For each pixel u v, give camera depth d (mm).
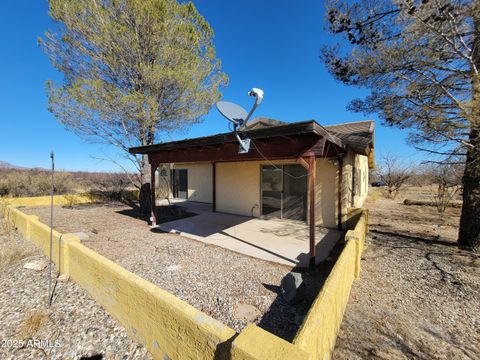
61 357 2176
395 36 4641
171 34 8211
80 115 7996
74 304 3004
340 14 4883
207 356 1572
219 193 10352
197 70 8977
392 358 2090
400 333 2434
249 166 9195
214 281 3668
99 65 8250
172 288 3428
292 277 3049
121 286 2525
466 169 4820
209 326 1600
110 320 2686
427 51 4316
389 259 4547
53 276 3867
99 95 7691
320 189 7395
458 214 10219
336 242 5812
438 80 4508
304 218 7773
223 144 5195
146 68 7848
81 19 7453
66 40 7625
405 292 3295
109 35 7590
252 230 7086
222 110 3840
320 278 3859
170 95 8836
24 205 12070
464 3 3773
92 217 9289
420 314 2777
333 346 2148
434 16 3850
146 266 4273
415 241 5785
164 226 7660
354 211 6785
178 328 1817
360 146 6566
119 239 6133
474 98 3539
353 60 5426
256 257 4770
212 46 9602
